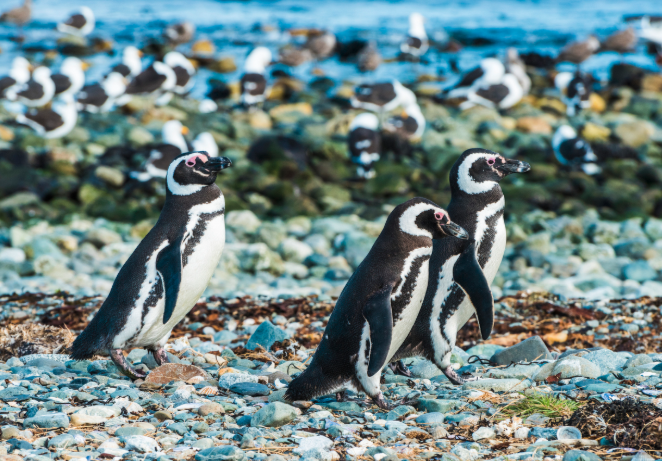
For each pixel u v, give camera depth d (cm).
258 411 1045
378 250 1110
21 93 4747
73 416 1022
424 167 3903
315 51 6250
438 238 1165
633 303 1927
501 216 1284
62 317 1756
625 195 3409
